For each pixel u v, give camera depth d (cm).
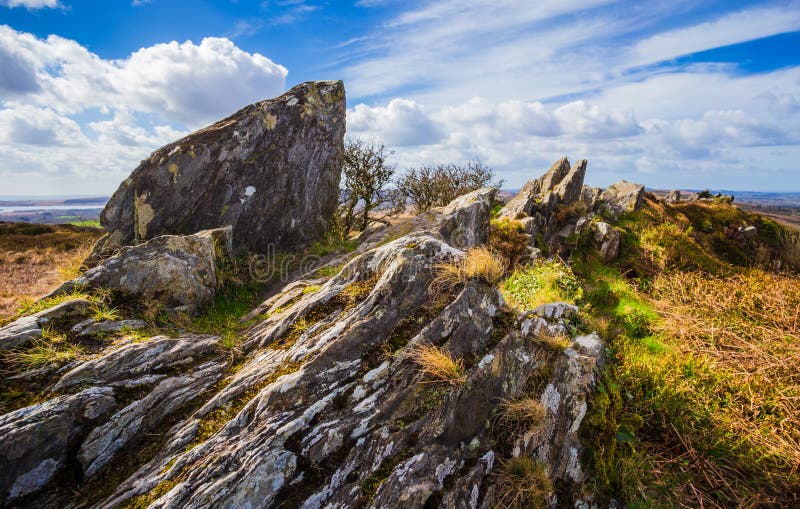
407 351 478
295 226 1166
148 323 595
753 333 1003
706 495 558
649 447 636
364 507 360
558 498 440
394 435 409
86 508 357
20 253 1611
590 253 1675
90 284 608
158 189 970
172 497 348
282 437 395
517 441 452
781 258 2234
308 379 448
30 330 482
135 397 441
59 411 390
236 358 536
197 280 702
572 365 524
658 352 955
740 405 746
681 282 1391
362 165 1917
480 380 464
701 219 2370
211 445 396
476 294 541
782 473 592
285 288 780
